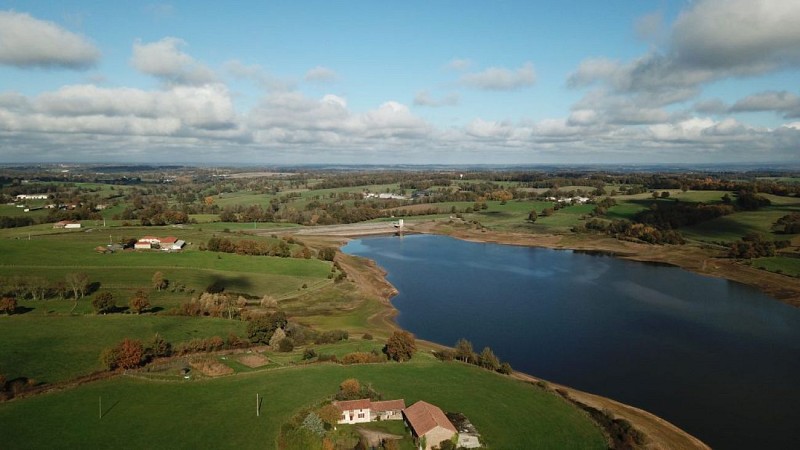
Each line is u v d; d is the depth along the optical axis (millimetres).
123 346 77312
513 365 92312
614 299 138750
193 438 58500
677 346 102000
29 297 109625
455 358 89938
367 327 113938
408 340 87125
